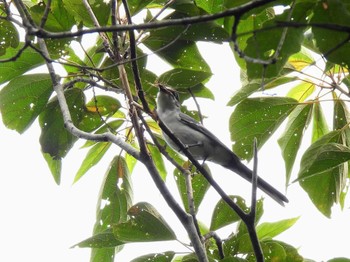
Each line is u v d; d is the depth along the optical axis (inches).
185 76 420.2
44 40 397.1
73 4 386.0
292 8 268.1
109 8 388.5
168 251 341.4
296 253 345.1
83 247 351.9
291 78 410.3
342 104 412.8
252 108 419.8
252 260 346.0
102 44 408.5
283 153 428.8
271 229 370.6
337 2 264.2
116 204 428.8
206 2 429.4
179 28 403.2
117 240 352.5
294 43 275.0
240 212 297.3
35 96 432.8
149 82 430.0
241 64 386.9
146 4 395.5
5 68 418.6
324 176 417.7
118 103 431.5
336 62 283.3
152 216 337.4
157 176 323.0
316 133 437.1
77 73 420.5
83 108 433.7
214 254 347.6
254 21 369.1
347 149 378.9
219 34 403.9
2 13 396.5
